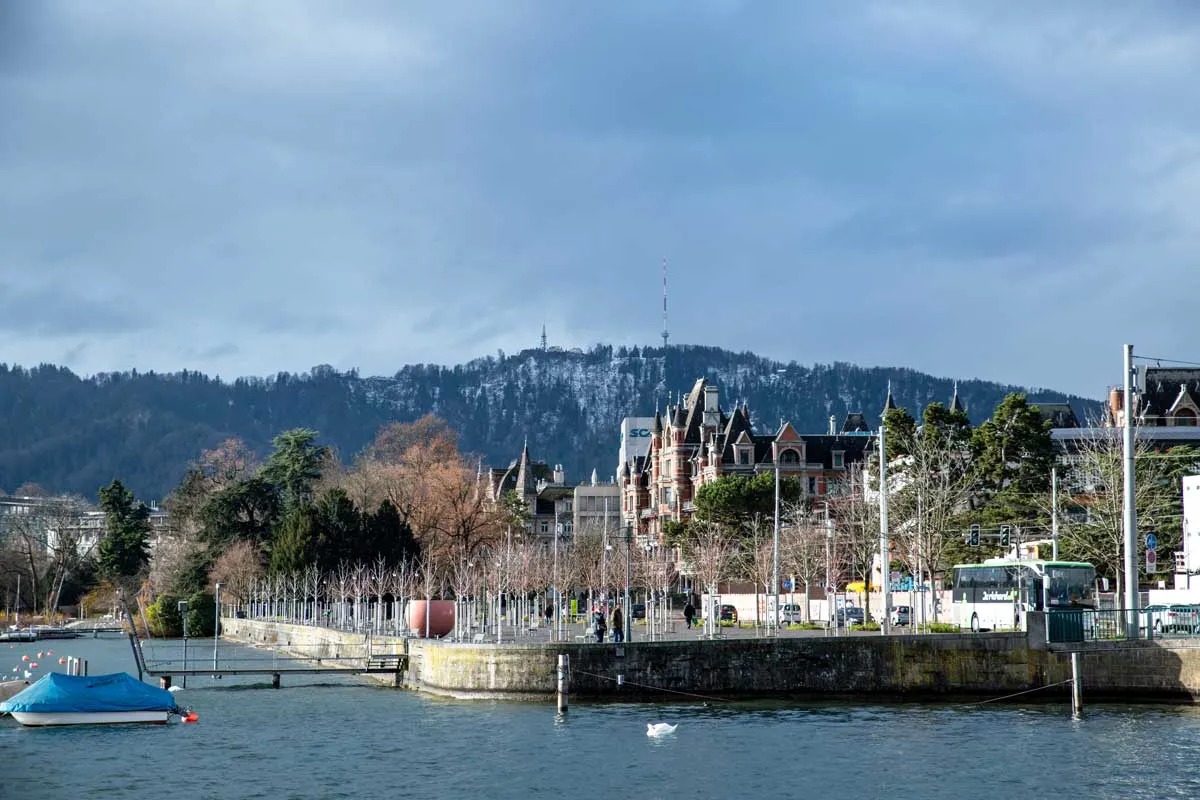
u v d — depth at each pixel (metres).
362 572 169.75
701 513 181.50
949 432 135.25
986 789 58.22
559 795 58.81
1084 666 78.38
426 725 77.12
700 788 59.22
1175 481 125.44
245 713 85.88
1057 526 113.12
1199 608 79.44
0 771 66.12
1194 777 59.62
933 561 114.31
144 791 61.31
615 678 82.50
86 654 154.88
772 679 81.69
